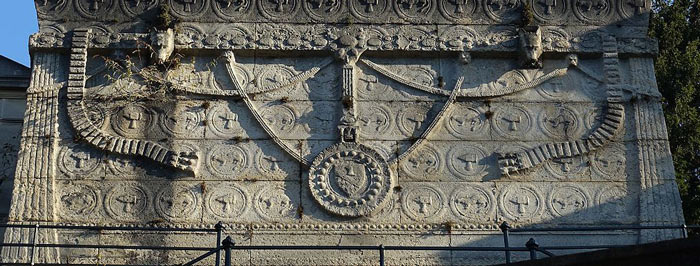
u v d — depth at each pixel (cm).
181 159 1350
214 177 1352
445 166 1376
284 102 1406
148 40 1417
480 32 1456
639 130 1408
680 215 1350
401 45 1438
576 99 1431
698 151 1844
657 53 1460
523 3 1473
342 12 1455
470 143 1394
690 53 1873
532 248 1124
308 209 1339
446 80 1436
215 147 1371
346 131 1380
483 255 1321
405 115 1407
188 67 1422
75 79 1391
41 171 1333
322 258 1308
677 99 1834
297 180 1356
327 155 1366
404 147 1384
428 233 1333
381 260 1121
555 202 1360
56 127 1364
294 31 1441
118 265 1227
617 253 1009
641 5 1483
